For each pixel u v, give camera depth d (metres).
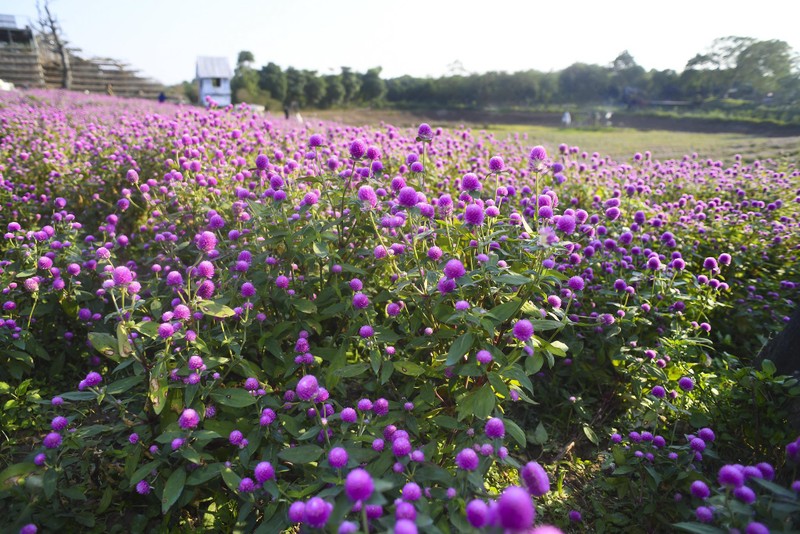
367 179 3.15
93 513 2.36
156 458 2.29
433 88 64.50
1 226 5.02
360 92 70.00
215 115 6.98
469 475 1.90
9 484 2.06
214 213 3.92
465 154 7.89
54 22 43.31
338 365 2.63
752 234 5.49
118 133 7.97
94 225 5.39
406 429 2.50
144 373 2.45
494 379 2.21
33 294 3.26
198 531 2.36
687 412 2.96
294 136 7.56
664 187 7.67
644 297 3.62
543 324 2.31
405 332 2.91
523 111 53.72
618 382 3.38
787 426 2.72
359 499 1.52
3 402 3.12
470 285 2.53
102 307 3.56
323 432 2.33
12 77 44.88
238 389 2.43
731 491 1.99
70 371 3.56
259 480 2.08
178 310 2.42
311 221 3.10
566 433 3.32
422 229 2.90
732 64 50.34
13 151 7.13
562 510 2.70
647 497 2.68
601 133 28.59
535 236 2.63
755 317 4.24
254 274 3.10
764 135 25.20
